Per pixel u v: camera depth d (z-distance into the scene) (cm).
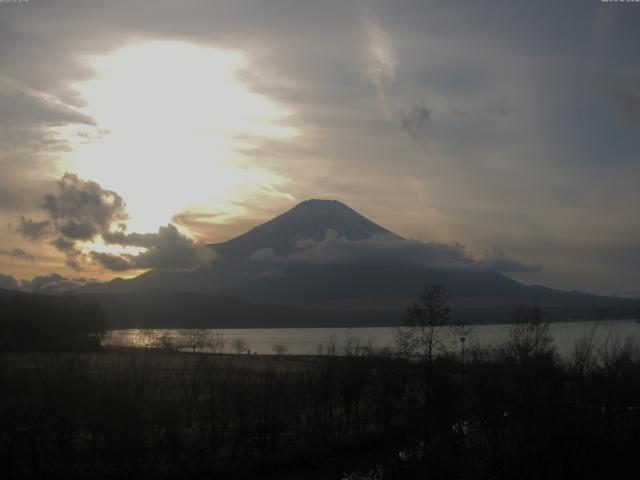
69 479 3162
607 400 1349
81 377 3734
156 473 3456
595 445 1305
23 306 12088
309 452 3700
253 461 3678
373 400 4403
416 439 1609
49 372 3912
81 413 3547
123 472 3369
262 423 4156
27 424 3369
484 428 1590
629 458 1309
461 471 1427
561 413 1335
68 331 12381
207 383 4669
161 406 3841
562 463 1295
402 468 1511
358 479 1941
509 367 1697
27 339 10831
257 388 4631
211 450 3906
